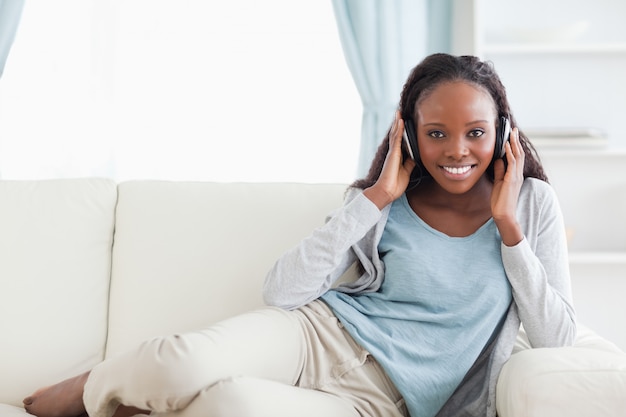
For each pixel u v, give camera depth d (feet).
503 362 4.83
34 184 6.41
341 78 9.99
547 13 10.06
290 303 5.17
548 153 9.48
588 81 10.00
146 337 5.95
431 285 5.05
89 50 9.89
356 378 4.93
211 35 9.96
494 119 5.08
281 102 10.01
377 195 5.17
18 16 9.41
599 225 10.09
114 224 6.40
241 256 6.04
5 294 5.96
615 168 10.03
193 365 4.09
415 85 5.22
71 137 9.89
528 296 4.88
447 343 4.93
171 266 6.07
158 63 9.95
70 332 5.98
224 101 10.00
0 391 5.77
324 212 6.14
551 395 3.91
